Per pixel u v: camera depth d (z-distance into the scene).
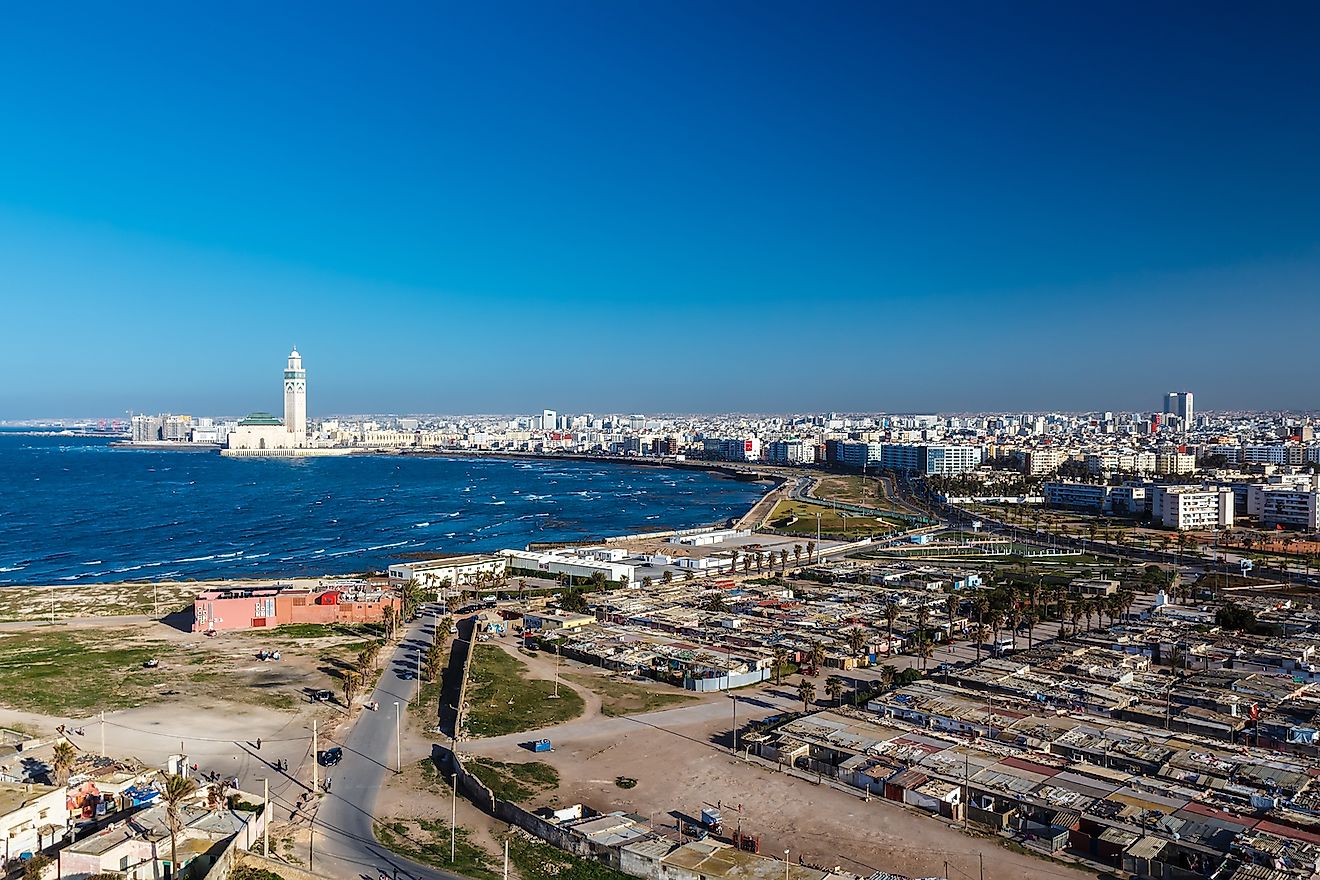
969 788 178.50
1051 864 154.62
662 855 152.25
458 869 152.62
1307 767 188.38
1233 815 165.75
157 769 192.38
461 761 198.25
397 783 189.62
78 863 144.25
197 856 147.75
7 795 161.25
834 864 154.62
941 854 158.00
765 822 170.62
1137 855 151.50
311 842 161.38
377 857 156.38
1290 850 151.00
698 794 183.50
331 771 195.75
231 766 198.62
